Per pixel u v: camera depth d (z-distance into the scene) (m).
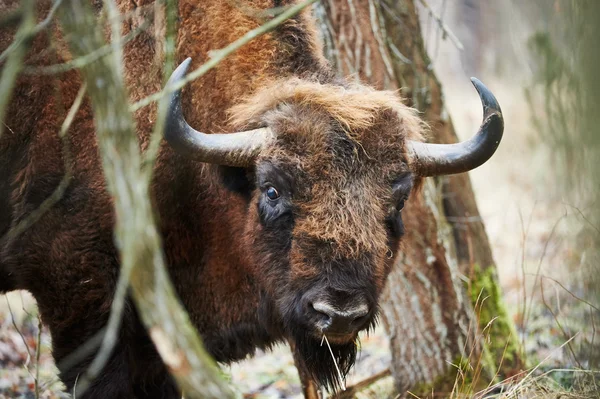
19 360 14.27
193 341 5.94
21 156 10.38
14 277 10.57
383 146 9.00
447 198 13.61
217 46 10.20
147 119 10.10
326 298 8.52
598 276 11.34
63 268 10.19
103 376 10.14
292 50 10.30
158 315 5.82
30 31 6.22
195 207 10.45
